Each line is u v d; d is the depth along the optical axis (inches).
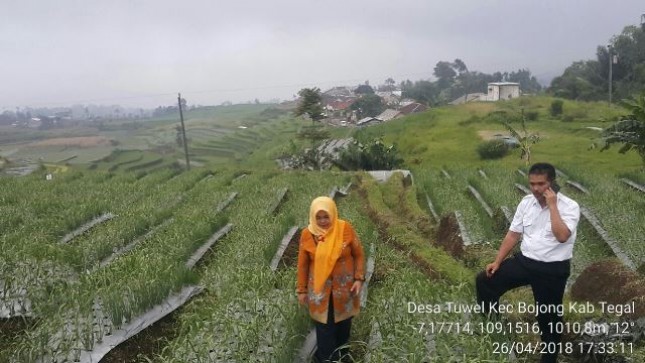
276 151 2455.7
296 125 4207.7
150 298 290.8
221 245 440.1
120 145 4183.1
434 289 269.0
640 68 2839.6
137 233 472.1
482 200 655.8
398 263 389.4
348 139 2256.4
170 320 297.3
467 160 1674.5
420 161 1729.8
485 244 437.4
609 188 601.0
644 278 278.2
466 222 504.7
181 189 783.1
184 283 327.9
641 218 431.5
